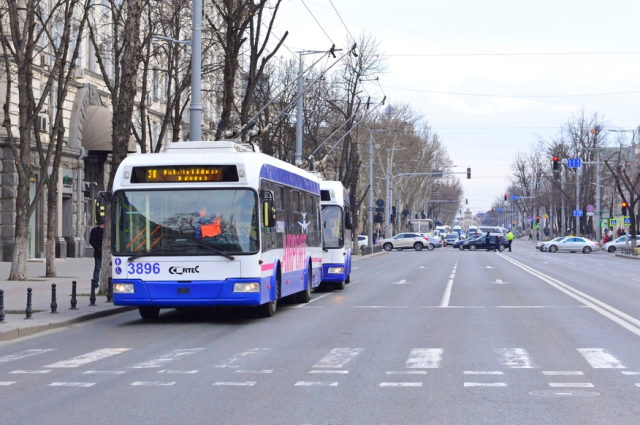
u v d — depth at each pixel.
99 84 50.41
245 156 18.64
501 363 12.46
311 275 25.14
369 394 10.06
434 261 61.59
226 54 31.98
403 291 29.39
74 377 11.48
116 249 18.52
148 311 19.84
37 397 10.06
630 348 14.10
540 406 9.30
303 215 24.02
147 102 52.88
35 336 16.58
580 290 29.33
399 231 103.50
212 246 18.34
